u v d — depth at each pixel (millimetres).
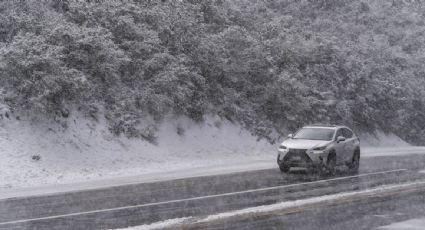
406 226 9695
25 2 22781
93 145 21891
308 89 34562
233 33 29906
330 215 10781
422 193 14188
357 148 22109
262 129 31344
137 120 24656
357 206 11969
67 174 18672
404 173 19906
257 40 32875
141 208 11492
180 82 26297
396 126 47312
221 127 29281
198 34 28359
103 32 23531
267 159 26719
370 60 43188
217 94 29688
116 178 18188
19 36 20594
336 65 38750
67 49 21891
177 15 27766
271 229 9312
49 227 9430
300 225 9711
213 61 28656
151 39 25578
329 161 19484
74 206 11805
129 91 25047
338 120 38938
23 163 18547
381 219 10398
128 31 25422
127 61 24109
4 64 19875
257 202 12422
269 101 33375
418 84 49438
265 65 32219
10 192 14547
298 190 14750
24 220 10109
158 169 21312
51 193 14164
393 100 44312
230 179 17531
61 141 20859
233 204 12086
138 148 23641
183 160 24375
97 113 23547
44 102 20312
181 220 9992
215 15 31891
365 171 20766
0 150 18625
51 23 21953
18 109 20688
